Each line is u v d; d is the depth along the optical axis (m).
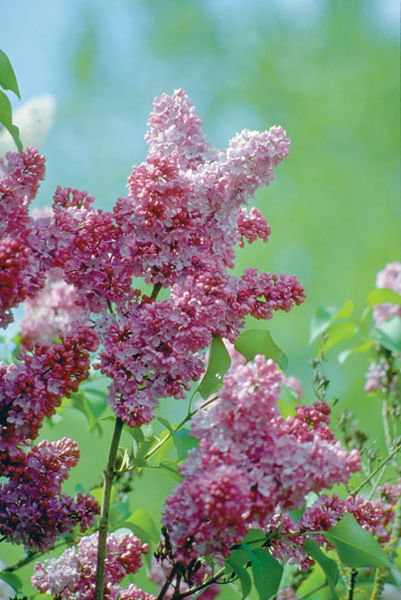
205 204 1.42
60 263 1.39
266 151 1.41
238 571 1.37
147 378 1.40
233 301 1.42
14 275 1.33
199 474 1.32
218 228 1.43
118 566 1.43
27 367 1.37
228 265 1.46
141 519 1.58
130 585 1.45
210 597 1.57
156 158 1.40
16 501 1.42
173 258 1.43
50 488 1.42
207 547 1.31
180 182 1.40
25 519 1.41
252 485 1.31
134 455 1.43
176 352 1.39
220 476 1.29
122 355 1.39
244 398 1.32
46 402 1.37
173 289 1.39
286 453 1.32
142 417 1.38
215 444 1.32
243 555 1.38
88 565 1.43
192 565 1.42
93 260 1.43
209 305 1.39
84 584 1.42
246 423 1.32
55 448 1.43
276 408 1.33
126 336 1.40
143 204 1.41
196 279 1.41
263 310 1.43
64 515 1.42
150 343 1.39
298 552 1.41
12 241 1.34
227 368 1.44
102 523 1.39
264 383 1.32
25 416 1.36
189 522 1.30
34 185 1.40
